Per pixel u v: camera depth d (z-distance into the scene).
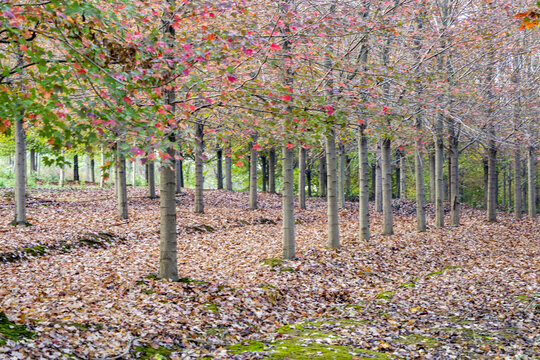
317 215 22.83
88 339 5.49
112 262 10.90
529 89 17.25
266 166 39.16
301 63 8.86
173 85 6.61
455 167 19.23
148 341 5.85
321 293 9.56
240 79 8.58
